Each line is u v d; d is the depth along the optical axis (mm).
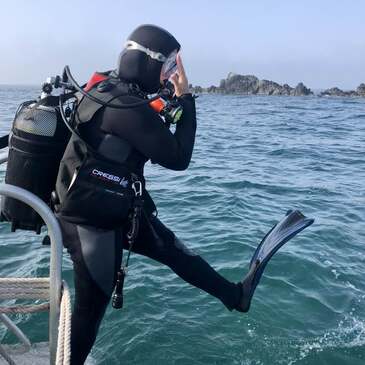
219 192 6316
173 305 3102
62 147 1542
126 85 1588
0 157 1638
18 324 2732
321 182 7344
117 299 1679
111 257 1605
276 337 2830
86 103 1575
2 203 1566
